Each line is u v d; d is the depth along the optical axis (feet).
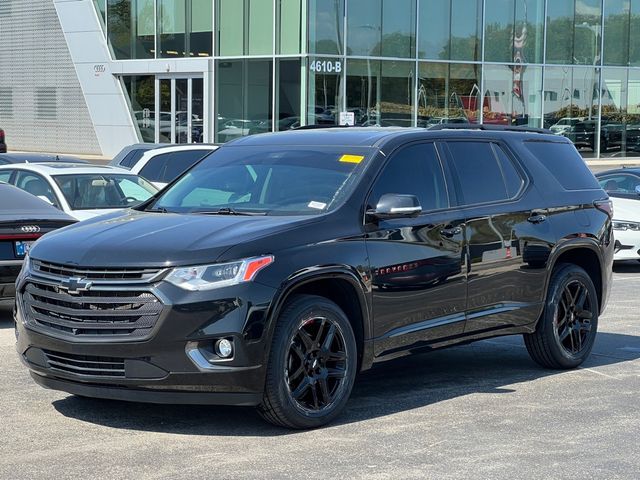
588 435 20.99
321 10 101.19
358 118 104.32
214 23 108.99
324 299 21.26
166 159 54.08
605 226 28.73
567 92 122.21
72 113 130.31
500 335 25.67
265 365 19.97
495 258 25.14
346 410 22.94
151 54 116.47
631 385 25.94
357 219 22.20
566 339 27.76
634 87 129.18
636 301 41.55
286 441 20.20
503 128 27.43
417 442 20.27
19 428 21.03
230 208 23.18
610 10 125.18
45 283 20.67
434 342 23.76
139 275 19.72
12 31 136.46
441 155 24.90
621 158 129.18
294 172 23.70
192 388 19.65
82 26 124.36
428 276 23.31
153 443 19.99
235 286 19.67
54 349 20.47
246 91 106.63
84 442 20.03
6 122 139.03
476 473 18.30
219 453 19.33
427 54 108.37
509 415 22.61
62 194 41.29
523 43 116.67
